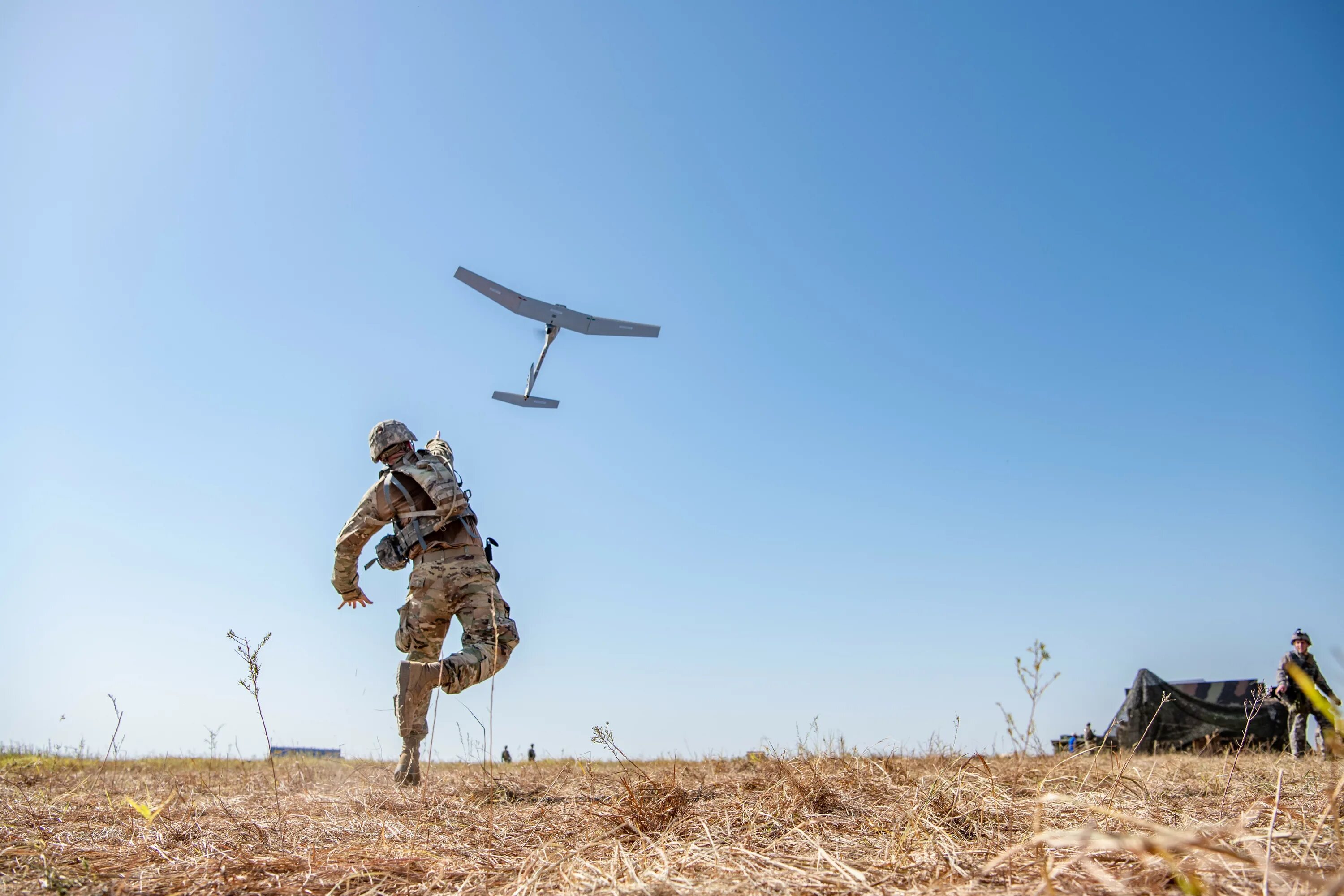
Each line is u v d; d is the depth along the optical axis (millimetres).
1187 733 11234
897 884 2084
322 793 4965
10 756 7324
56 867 2664
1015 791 3627
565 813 3709
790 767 4539
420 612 5438
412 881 2516
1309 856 2037
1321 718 1424
